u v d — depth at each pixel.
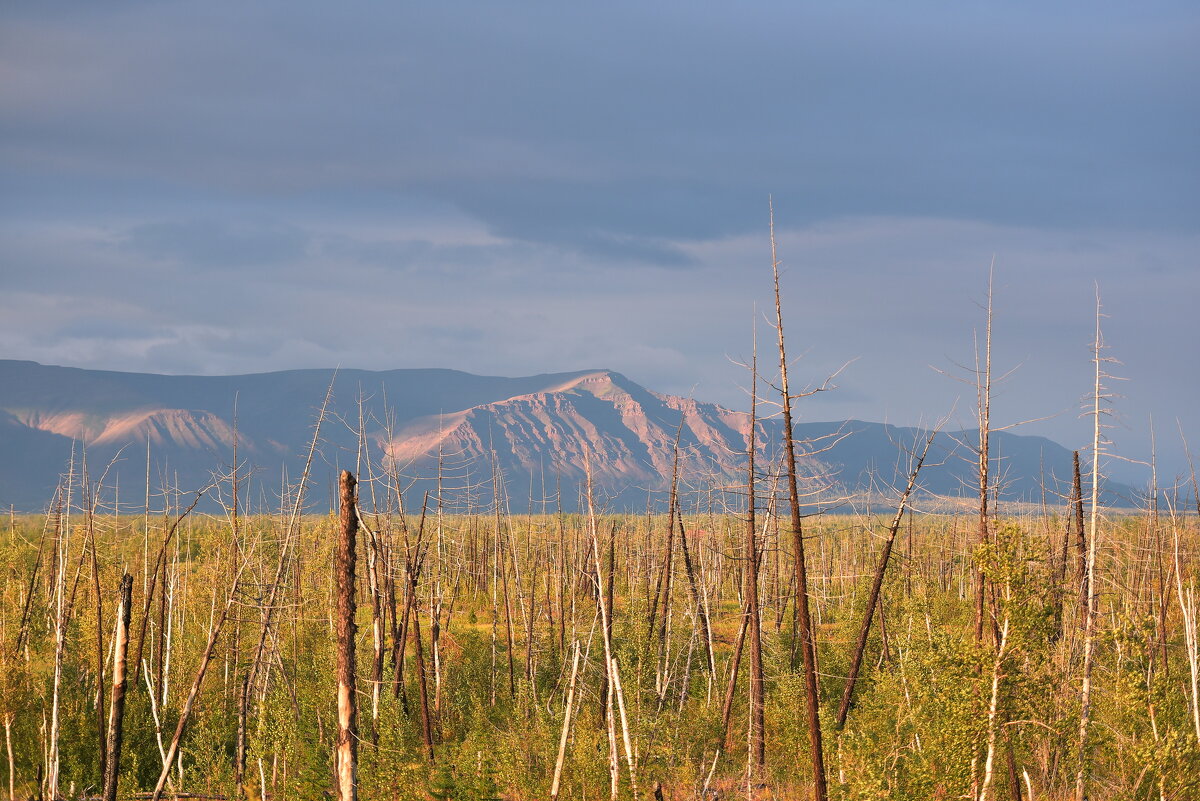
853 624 50.72
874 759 29.44
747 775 36.09
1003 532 27.81
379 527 42.62
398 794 33.09
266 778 34.88
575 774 35.22
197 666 42.88
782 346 30.06
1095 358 29.11
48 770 31.84
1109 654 31.81
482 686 50.22
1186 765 27.27
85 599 48.28
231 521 38.72
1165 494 41.78
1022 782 31.36
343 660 25.92
